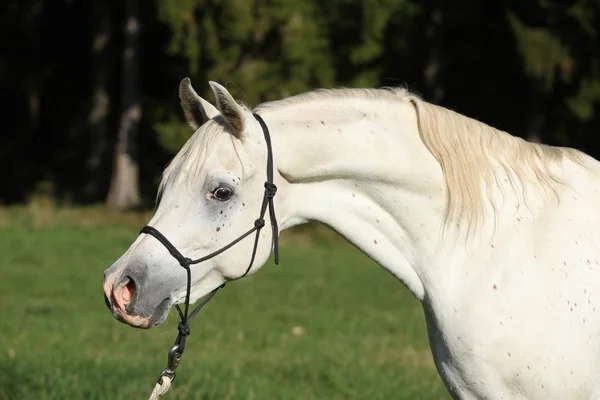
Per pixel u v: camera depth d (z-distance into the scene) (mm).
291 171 4684
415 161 4711
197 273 4531
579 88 23719
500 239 4613
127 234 21406
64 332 10734
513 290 4496
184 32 21875
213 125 4594
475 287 4566
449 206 4668
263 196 4605
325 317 12242
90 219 24062
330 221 4801
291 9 21703
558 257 4535
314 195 4789
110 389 7559
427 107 4785
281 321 11930
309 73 22516
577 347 4441
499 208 4664
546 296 4469
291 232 22469
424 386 8164
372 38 22844
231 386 7746
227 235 4543
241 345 10289
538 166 4797
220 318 11930
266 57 22312
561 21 22812
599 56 22875
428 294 4707
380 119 4785
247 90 21625
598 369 4496
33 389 7633
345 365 9094
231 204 4535
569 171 4828
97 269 16188
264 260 4660
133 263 4430
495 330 4480
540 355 4430
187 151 4598
